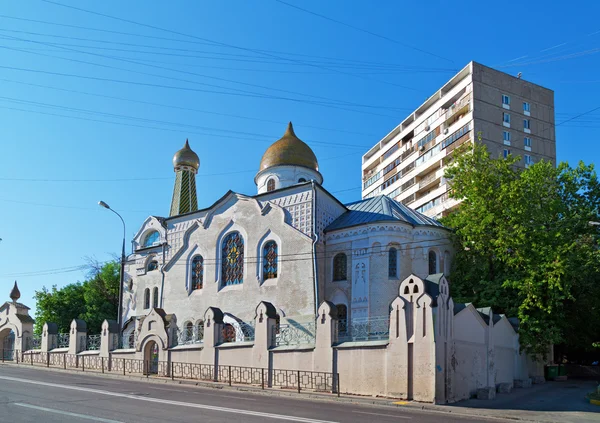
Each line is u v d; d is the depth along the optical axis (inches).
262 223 1497.3
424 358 900.0
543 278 1270.9
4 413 611.2
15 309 1815.9
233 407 714.8
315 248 1386.6
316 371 1043.3
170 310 1635.1
